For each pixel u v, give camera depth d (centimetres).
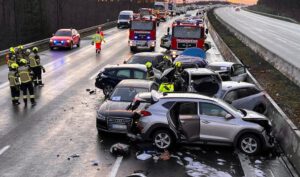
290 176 1012
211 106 1161
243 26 6869
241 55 3250
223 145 1159
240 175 996
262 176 1000
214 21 7662
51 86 2019
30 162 1049
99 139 1239
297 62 2814
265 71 2545
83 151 1134
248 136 1142
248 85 1529
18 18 5731
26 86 1636
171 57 2919
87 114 1523
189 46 2898
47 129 1330
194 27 2884
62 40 3488
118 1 10294
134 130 1187
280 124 1280
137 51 3494
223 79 1897
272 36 5147
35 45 3612
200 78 1515
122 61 2875
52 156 1093
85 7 8469
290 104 1727
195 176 980
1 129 1319
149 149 1162
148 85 1429
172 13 9475
